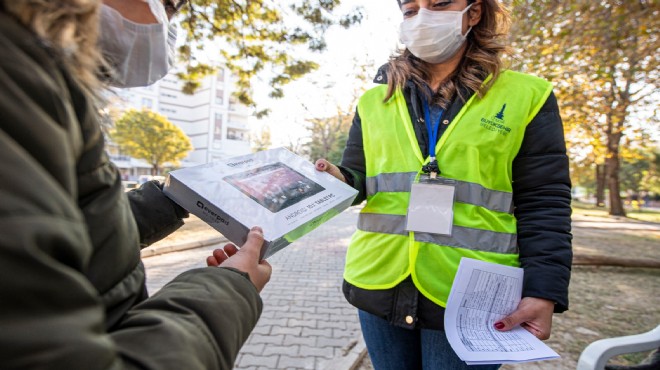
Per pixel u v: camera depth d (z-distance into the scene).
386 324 1.45
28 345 0.37
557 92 8.00
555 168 1.29
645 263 6.76
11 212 0.38
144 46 1.14
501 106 1.33
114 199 0.62
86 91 0.57
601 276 6.27
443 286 1.28
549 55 6.07
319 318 4.16
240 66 8.30
